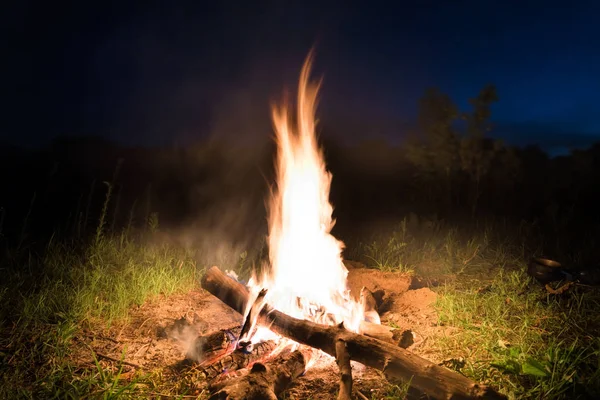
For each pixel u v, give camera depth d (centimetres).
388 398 340
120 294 498
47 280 524
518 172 937
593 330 438
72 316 451
